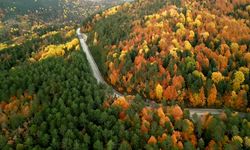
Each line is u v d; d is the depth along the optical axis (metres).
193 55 152.62
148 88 143.62
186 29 169.88
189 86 141.50
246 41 162.38
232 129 109.25
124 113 116.19
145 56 157.50
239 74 141.38
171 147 102.25
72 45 197.25
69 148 102.88
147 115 114.56
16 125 116.69
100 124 113.50
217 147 105.19
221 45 156.75
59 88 133.75
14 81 145.62
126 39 177.38
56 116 113.12
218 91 141.12
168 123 110.62
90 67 175.50
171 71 146.00
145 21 188.88
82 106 118.94
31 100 129.00
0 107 131.50
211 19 179.88
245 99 135.88
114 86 158.25
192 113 134.62
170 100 140.38
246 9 197.50
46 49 196.50
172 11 186.38
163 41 161.00
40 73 152.50
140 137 106.19
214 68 146.00
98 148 101.50
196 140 109.44
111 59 166.88
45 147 105.94
